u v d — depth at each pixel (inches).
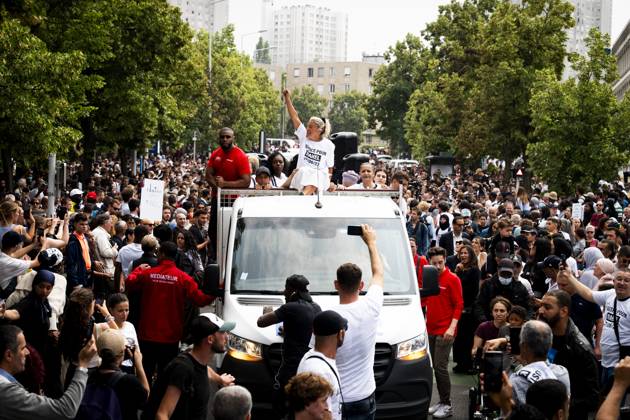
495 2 3019.2
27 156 970.1
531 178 1865.2
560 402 230.5
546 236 682.2
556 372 300.7
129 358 368.5
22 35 917.2
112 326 360.5
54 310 401.4
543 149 1433.3
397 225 451.5
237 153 567.2
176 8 1753.2
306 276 428.8
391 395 397.7
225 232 483.2
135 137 1729.8
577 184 1429.6
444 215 848.3
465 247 563.8
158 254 444.8
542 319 343.9
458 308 476.7
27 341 377.4
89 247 565.0
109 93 1605.6
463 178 2399.1
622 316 403.9
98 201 992.9
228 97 3452.3
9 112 907.4
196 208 816.3
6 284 435.2
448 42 3063.5
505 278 498.9
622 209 1160.8
